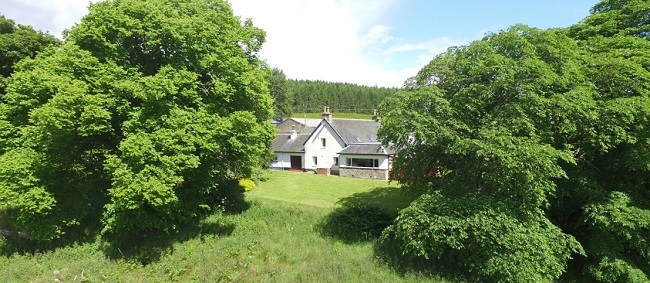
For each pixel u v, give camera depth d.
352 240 17.48
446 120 14.28
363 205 20.72
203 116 16.36
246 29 21.62
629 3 16.38
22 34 26.23
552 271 12.62
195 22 16.84
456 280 13.28
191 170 18.00
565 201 15.33
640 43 14.31
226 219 20.20
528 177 11.71
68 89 14.24
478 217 12.59
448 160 16.78
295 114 94.94
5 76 25.22
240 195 24.19
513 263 11.88
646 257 13.33
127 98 16.41
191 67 17.47
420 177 17.56
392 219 18.92
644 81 13.26
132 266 14.80
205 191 19.06
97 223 18.75
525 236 12.09
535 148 11.82
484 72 13.91
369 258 15.09
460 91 14.52
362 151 35.22
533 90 12.83
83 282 13.50
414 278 13.41
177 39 16.27
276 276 13.54
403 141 16.17
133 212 16.00
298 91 109.25
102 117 14.76
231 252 15.77
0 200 15.22
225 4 20.67
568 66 13.21
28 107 16.52
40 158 15.82
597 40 15.49
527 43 13.49
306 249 16.25
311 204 22.66
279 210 21.30
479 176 14.91
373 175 34.16
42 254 15.94
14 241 17.14
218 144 16.80
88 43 16.53
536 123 13.52
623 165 14.73
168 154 14.84
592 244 13.89
